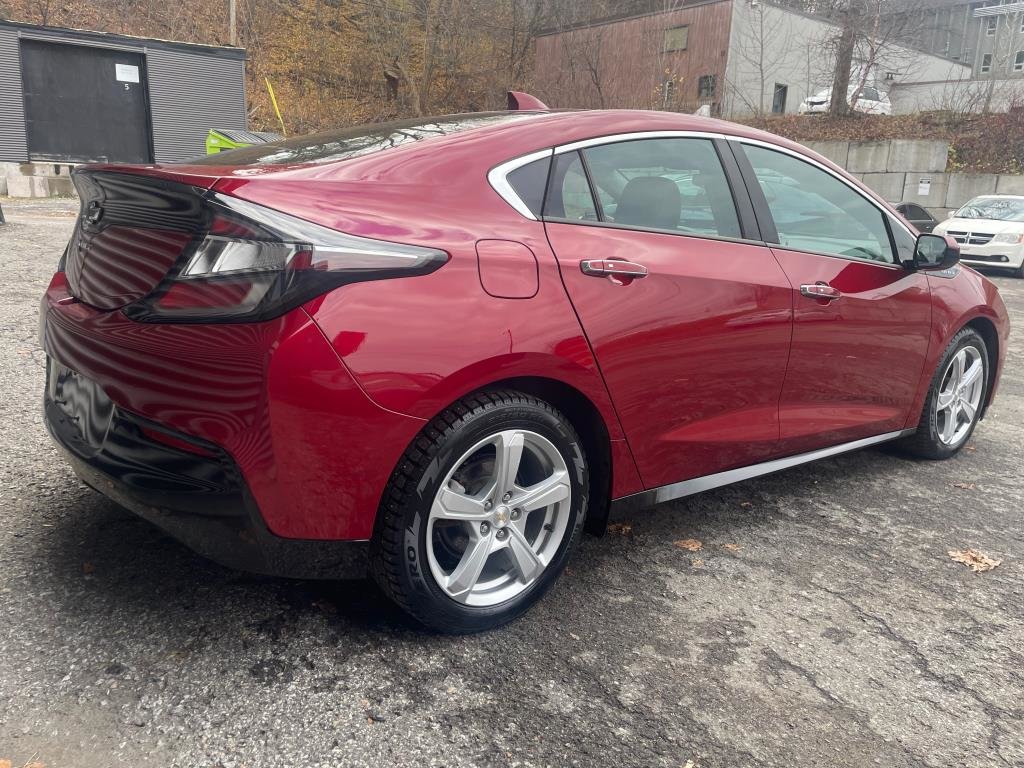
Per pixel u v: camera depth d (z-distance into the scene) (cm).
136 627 217
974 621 257
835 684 218
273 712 189
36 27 1744
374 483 197
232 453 188
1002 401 562
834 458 414
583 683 210
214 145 1096
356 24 2972
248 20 2747
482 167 229
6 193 1689
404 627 228
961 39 4316
